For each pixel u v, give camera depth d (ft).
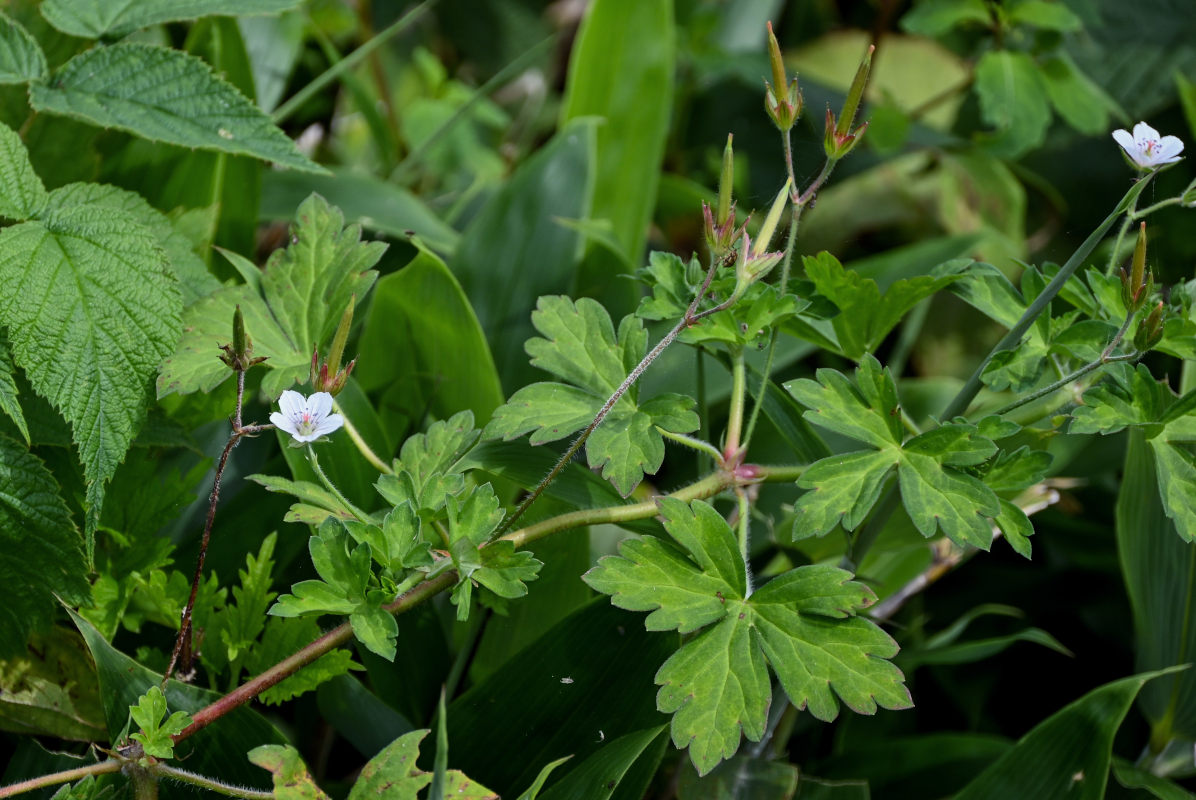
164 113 3.12
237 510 3.23
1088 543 3.66
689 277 3.00
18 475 3.00
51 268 2.99
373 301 3.26
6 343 2.99
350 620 2.86
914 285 3.02
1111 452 3.57
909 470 2.91
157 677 2.97
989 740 3.30
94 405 2.97
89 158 3.29
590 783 2.94
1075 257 2.93
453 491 2.91
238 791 2.87
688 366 3.37
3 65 3.11
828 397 2.94
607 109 3.71
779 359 3.41
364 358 3.31
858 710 2.85
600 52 3.70
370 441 3.18
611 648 3.04
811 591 2.88
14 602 3.01
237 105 3.14
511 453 3.04
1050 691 3.56
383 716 3.07
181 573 3.08
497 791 3.05
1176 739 3.28
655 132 3.69
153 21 3.16
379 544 2.88
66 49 3.30
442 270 3.20
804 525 2.90
